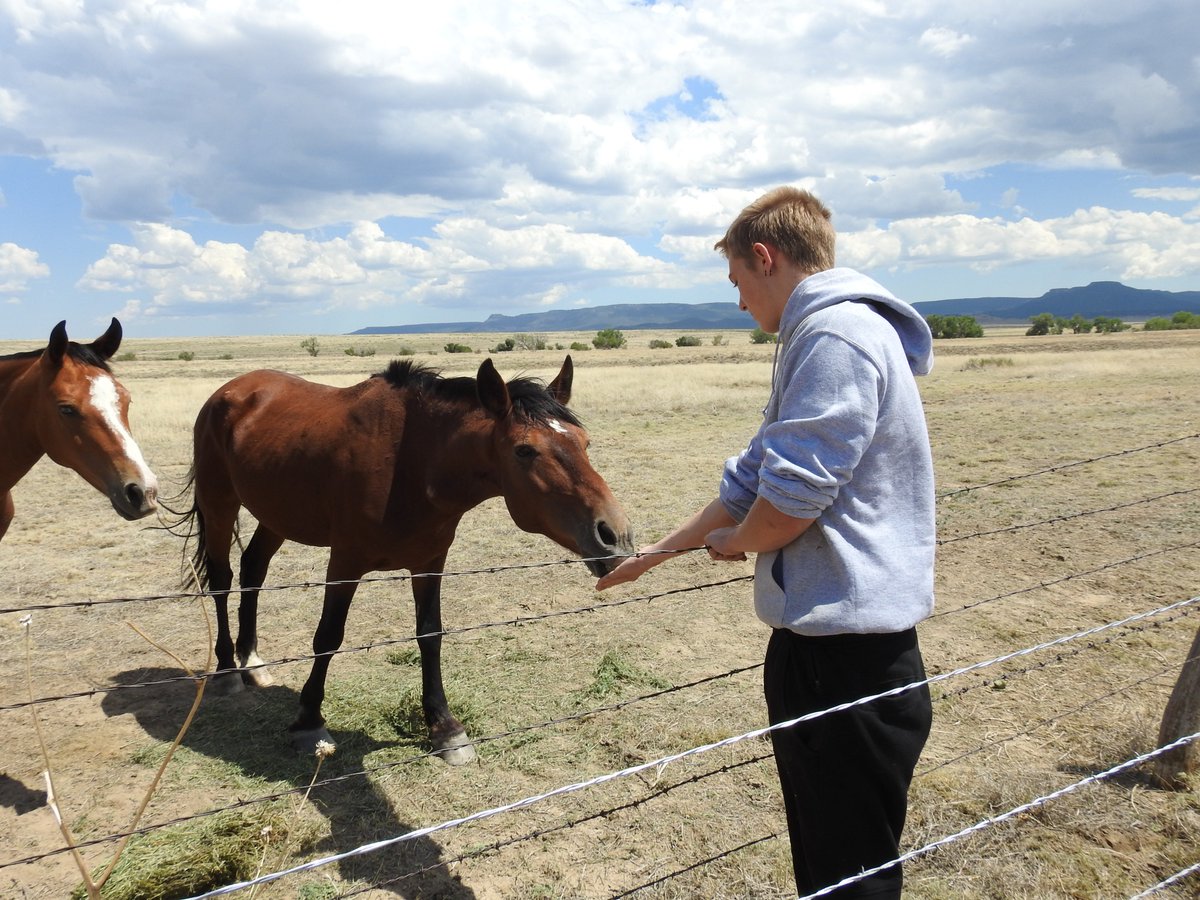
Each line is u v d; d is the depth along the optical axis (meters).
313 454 3.99
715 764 3.74
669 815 3.35
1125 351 40.31
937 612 5.56
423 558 3.95
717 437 14.77
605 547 3.10
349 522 3.85
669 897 2.85
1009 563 6.63
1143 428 13.52
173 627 5.73
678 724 4.12
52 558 7.49
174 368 46.81
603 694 4.48
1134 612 5.42
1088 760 3.61
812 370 1.66
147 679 4.85
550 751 3.90
